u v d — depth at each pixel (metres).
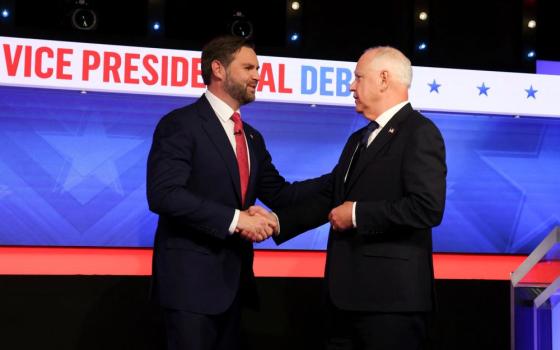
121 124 3.88
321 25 4.23
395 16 4.27
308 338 2.96
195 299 2.36
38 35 3.87
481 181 4.09
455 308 3.00
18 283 2.85
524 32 4.29
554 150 4.12
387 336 2.26
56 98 3.82
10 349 2.83
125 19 4.14
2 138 3.78
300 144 3.96
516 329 2.44
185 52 3.78
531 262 2.34
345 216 2.26
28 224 3.81
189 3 4.19
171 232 2.43
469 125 4.07
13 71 3.64
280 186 2.82
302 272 3.66
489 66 4.30
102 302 2.89
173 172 2.35
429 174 2.22
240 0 4.21
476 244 4.09
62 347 2.86
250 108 3.93
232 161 2.46
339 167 2.51
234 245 2.46
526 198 4.12
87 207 3.86
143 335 2.90
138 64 3.74
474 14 4.31
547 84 3.99
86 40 3.94
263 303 2.95
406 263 2.28
